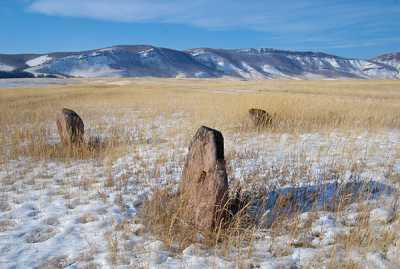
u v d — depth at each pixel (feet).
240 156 28.43
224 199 15.58
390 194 19.06
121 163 27.68
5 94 118.01
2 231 15.92
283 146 32.24
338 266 12.45
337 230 15.28
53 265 13.12
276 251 13.82
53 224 16.74
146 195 20.08
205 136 16.10
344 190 19.19
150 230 15.89
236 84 197.57
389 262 12.71
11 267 12.92
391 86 149.28
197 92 118.83
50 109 69.56
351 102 58.90
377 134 36.68
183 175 17.16
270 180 22.17
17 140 34.06
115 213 17.75
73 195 20.57
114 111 66.90
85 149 29.91
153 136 36.65
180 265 13.04
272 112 47.60
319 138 35.50
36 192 21.24
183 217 16.08
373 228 15.17
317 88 138.72
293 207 17.93
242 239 14.47
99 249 14.19
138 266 12.89
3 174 25.00
